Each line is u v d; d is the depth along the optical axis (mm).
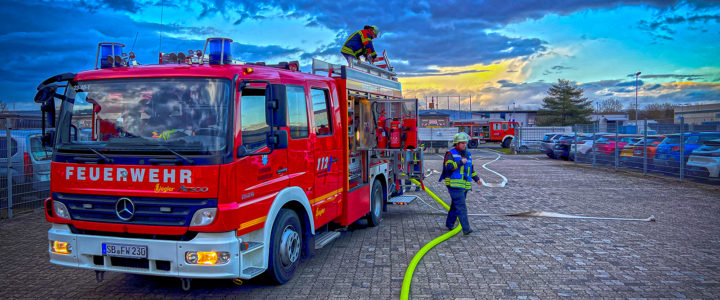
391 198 9477
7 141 9273
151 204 4270
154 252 4250
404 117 9852
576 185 14383
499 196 12086
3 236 7844
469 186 7664
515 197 11898
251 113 4652
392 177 9398
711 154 13570
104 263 4449
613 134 20359
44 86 4621
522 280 5316
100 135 4512
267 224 4777
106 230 4418
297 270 5801
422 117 46406
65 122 4637
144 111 4426
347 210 6961
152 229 4277
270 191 4859
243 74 4578
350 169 7383
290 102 5387
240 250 4344
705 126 14070
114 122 4484
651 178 16188
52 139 4703
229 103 4336
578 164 23484
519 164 23812
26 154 9805
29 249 7004
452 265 5926
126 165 4340
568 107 73938
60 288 5242
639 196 11883
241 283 4977
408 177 9180
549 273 5562
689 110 47250
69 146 4574
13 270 5938
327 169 6316
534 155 33531
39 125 10516
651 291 4910
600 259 6133
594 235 7527
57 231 4609
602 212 9633
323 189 6184
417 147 8969
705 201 10977
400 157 9109
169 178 4230
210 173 4168
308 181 5730
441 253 6512
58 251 4594
